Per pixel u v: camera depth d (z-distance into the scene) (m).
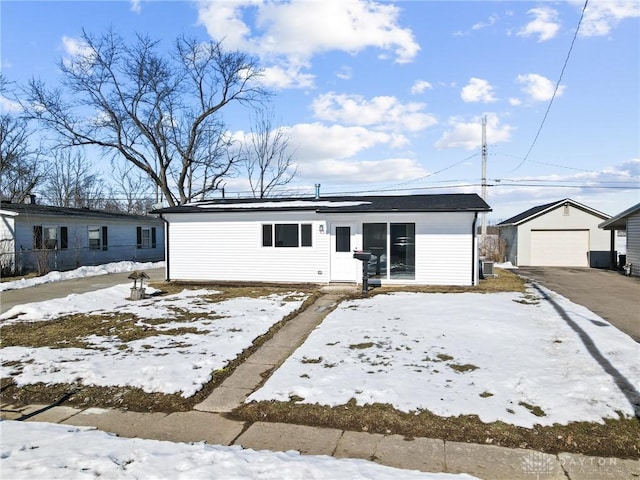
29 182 33.91
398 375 5.62
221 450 3.83
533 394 4.96
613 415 4.45
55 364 6.32
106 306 10.92
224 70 29.28
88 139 27.52
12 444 3.90
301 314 9.87
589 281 16.36
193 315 9.66
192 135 29.58
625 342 6.92
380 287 13.63
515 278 16.59
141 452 3.74
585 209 24.05
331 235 14.53
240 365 6.48
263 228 15.16
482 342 7.06
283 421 4.59
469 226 13.63
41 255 18.92
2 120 30.80
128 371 5.98
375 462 3.74
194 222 15.76
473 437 4.16
